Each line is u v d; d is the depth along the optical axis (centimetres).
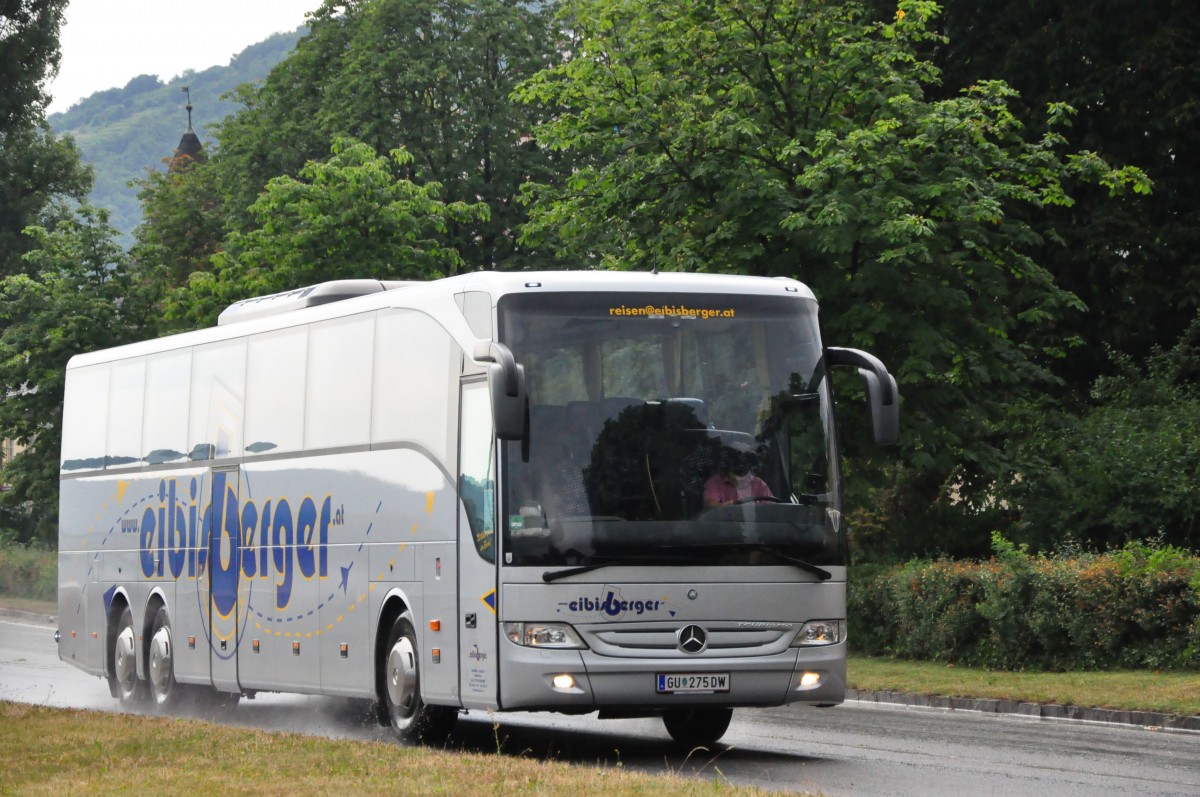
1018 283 3903
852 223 3503
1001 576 3120
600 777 1476
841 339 3641
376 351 2091
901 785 1627
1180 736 2166
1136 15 4359
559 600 1766
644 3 3956
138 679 2709
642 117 3834
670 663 1775
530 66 6581
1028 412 3947
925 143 3625
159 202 7669
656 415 1825
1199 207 4488
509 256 6588
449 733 1964
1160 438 3731
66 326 5728
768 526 1827
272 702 2848
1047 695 2566
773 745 2047
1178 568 2880
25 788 1454
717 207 3694
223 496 2453
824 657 1836
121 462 2831
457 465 1880
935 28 4541
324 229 5091
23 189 9538
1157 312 4478
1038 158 3847
